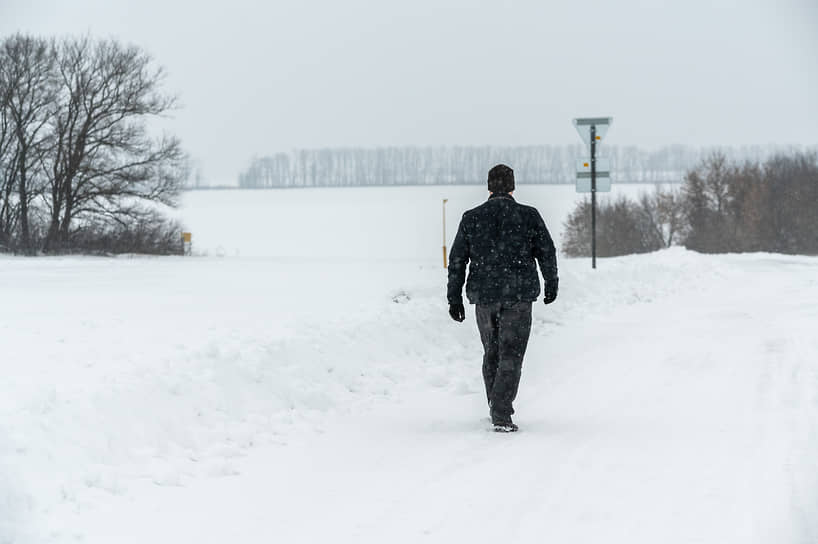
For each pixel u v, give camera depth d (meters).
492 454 8.01
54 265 46.22
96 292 26.36
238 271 41.41
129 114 62.44
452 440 8.64
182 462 7.53
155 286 29.75
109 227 64.62
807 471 7.03
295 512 6.25
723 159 81.12
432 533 5.73
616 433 8.77
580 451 8.02
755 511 6.01
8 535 5.47
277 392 9.89
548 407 10.34
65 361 10.55
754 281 28.36
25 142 61.28
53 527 5.71
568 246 86.25
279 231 111.12
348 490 6.84
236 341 11.40
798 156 79.56
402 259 59.59
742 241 77.12
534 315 18.34
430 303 17.34
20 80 61.16
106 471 6.92
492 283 9.12
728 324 17.53
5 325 15.48
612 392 11.12
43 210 62.31
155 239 66.62
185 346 11.58
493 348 9.40
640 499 6.39
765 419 9.12
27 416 7.27
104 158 62.78
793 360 12.84
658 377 12.06
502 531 5.74
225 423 8.77
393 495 6.67
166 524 5.95
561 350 14.88
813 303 20.84
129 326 15.34
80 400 7.87
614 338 16.12
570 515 6.05
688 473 7.10
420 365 13.05
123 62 61.78
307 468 7.54
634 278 26.78
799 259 41.34
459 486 6.89
